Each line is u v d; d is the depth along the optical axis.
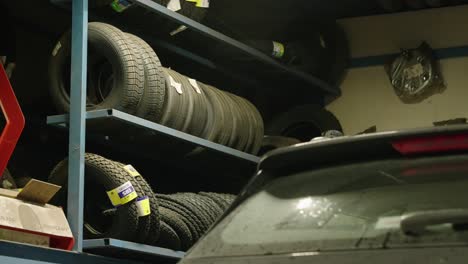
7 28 5.50
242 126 6.05
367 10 7.47
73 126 4.71
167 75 5.32
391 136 2.34
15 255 4.04
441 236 2.06
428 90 7.11
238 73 6.80
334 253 2.13
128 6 5.27
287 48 6.82
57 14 5.82
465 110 6.98
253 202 2.48
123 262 4.87
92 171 4.73
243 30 7.35
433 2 7.02
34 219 4.20
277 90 7.31
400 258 2.04
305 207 2.35
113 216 4.89
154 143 5.54
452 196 2.19
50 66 5.07
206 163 6.18
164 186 6.49
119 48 4.86
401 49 7.25
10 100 4.42
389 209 2.22
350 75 7.46
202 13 5.77
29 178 5.31
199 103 5.57
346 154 2.45
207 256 2.31
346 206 2.29
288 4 7.28
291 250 2.21
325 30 7.43
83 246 4.62
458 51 7.09
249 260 2.22
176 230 5.01
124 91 4.84
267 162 2.56
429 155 2.33
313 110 7.19
